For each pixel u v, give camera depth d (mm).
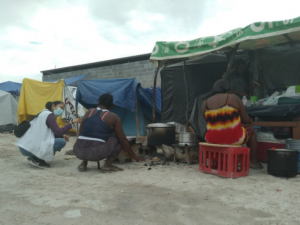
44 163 4496
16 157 5492
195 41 5059
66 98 9797
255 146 4215
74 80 14859
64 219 2291
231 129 3762
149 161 5094
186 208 2551
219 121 3887
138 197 2865
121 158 4820
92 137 4000
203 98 6078
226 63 6152
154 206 2604
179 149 4844
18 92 15328
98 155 3965
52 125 4402
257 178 3660
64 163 4898
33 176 3826
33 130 4430
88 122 4074
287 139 4121
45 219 2289
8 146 7309
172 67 6648
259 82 5902
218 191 3074
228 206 2598
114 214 2408
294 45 5715
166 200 2770
